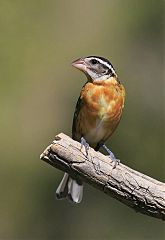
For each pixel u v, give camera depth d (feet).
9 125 60.70
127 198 23.59
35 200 56.54
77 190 29.40
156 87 62.49
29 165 58.90
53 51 65.62
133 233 52.37
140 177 23.62
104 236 52.95
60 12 68.08
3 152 59.52
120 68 64.54
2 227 56.03
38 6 67.00
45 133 61.05
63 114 62.08
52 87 63.16
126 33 66.13
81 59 29.91
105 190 23.63
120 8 67.26
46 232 55.52
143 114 59.21
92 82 29.66
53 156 23.15
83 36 67.77
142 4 65.51
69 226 54.34
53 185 56.75
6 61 63.00
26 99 62.03
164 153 56.44
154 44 64.90
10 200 57.00
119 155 55.42
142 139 56.70
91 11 68.95
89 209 53.47
